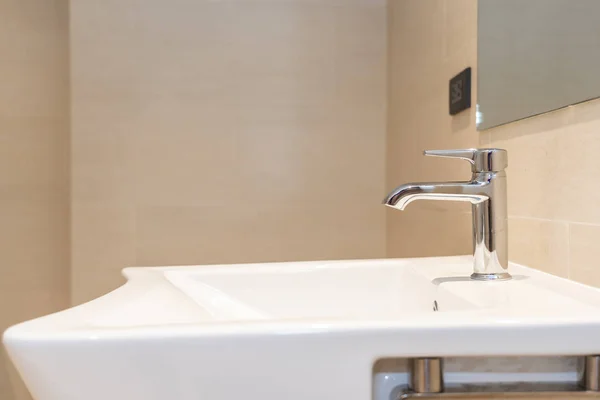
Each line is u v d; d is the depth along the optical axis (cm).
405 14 158
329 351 43
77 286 178
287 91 183
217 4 181
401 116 163
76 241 178
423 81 139
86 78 178
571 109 70
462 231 109
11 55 188
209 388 42
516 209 85
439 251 123
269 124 184
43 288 190
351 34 184
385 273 86
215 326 42
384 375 49
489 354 44
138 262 181
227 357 42
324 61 184
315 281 84
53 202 190
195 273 81
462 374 49
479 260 72
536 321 44
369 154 185
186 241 182
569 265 70
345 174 185
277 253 185
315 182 185
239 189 184
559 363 50
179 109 181
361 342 43
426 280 73
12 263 188
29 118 189
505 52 88
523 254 83
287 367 42
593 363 47
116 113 179
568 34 70
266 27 183
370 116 185
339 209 185
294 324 43
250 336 42
